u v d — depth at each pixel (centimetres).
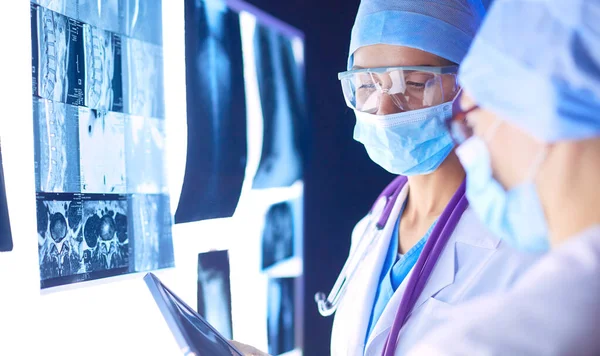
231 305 160
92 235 117
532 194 52
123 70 128
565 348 48
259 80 176
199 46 151
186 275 145
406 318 109
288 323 190
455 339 55
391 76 117
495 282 99
